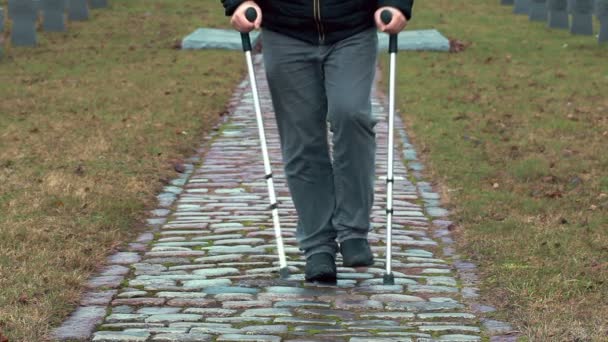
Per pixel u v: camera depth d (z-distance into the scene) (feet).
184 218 28.60
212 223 28.09
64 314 20.06
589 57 64.85
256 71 58.65
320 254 22.16
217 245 25.77
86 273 22.82
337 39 21.29
